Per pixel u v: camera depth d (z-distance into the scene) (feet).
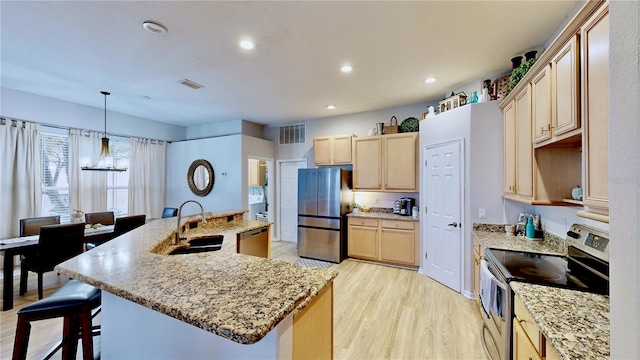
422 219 12.63
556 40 5.12
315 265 14.34
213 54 8.68
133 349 4.05
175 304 2.95
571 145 6.27
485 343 6.83
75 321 5.74
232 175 17.46
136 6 6.26
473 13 6.56
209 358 3.47
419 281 11.78
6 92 11.91
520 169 7.60
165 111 15.94
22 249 9.26
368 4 6.23
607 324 3.54
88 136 14.78
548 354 3.61
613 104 1.89
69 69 9.81
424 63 9.37
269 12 6.51
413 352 6.95
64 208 14.10
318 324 3.85
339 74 10.34
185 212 18.95
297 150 18.86
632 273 1.71
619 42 1.84
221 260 4.67
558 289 4.69
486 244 7.81
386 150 14.51
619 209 1.82
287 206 19.66
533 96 6.66
